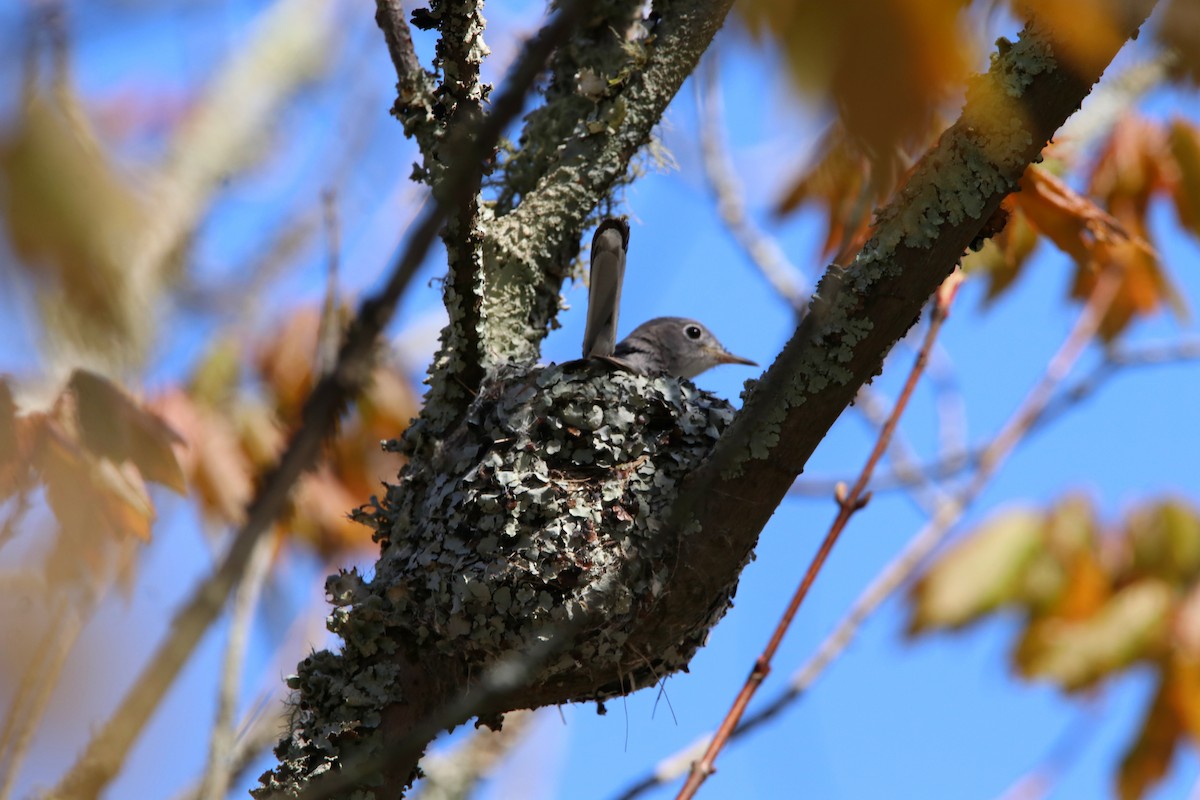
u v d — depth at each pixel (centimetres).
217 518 1002
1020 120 682
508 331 977
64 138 249
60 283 248
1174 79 315
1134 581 1024
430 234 338
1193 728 984
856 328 721
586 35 1062
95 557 603
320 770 750
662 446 899
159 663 337
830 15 257
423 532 875
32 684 531
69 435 598
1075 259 907
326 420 347
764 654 730
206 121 990
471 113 801
